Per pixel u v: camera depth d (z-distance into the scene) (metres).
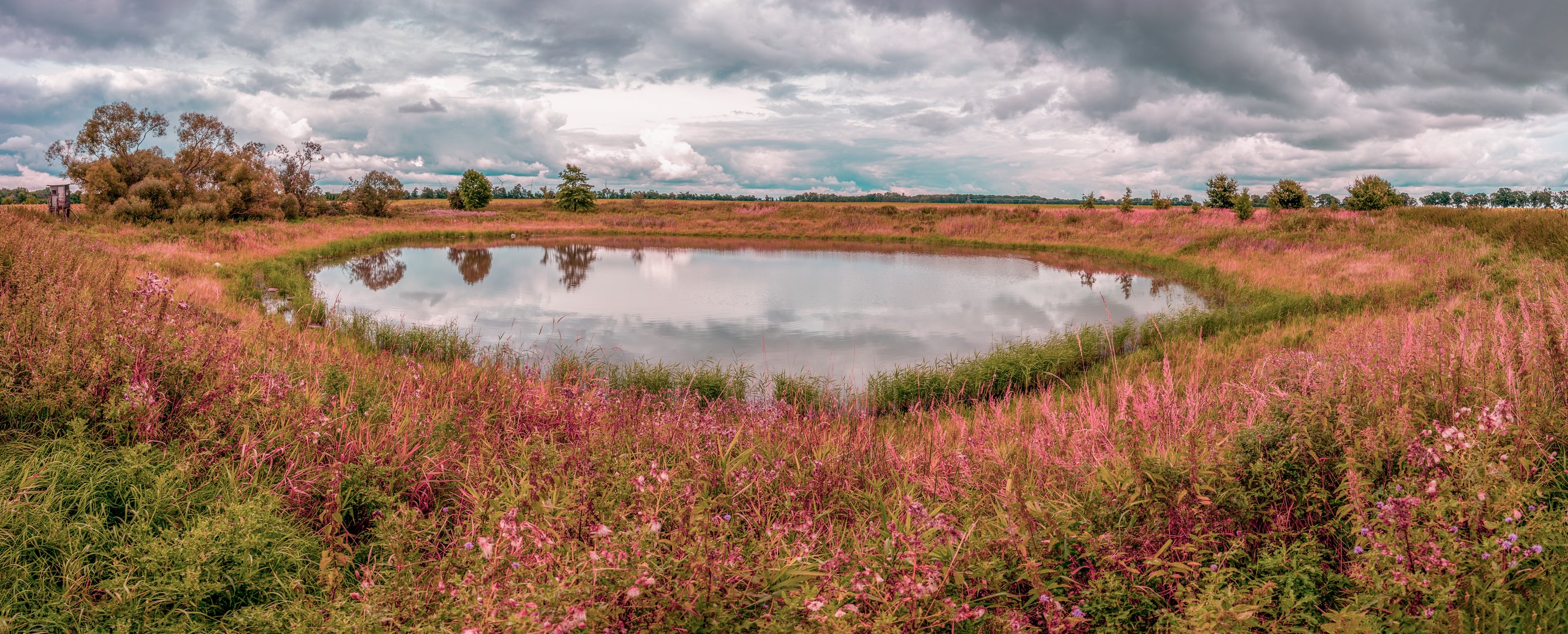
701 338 16.14
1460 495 3.34
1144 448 4.78
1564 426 4.11
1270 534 3.66
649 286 24.08
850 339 16.12
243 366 6.33
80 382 5.11
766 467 5.53
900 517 4.65
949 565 3.48
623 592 2.96
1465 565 2.98
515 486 4.88
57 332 5.55
